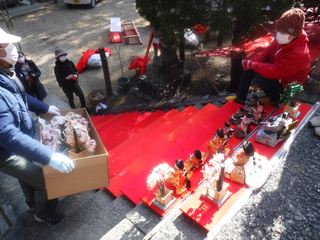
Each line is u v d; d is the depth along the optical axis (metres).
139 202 3.70
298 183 3.66
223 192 3.27
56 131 3.69
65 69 7.72
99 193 4.21
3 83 3.06
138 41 12.64
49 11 16.09
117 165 4.84
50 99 9.28
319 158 4.01
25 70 7.24
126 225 3.34
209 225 3.10
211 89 9.54
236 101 5.54
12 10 15.80
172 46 7.47
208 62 11.00
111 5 16.80
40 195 3.55
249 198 3.48
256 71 4.70
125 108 8.46
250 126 4.62
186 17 6.79
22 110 3.25
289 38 4.21
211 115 5.43
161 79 8.95
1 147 3.10
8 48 3.10
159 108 7.66
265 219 3.24
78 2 15.90
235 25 7.25
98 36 13.34
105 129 6.68
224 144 3.99
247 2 6.38
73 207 4.18
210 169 3.29
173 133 5.17
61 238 3.68
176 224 3.23
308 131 4.48
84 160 3.27
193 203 3.34
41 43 12.87
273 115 4.82
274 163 3.85
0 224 4.16
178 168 3.50
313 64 6.02
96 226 3.53
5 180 5.09
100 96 8.80
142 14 7.27
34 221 3.97
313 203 3.41
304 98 5.25
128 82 9.59
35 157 2.93
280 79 4.79
